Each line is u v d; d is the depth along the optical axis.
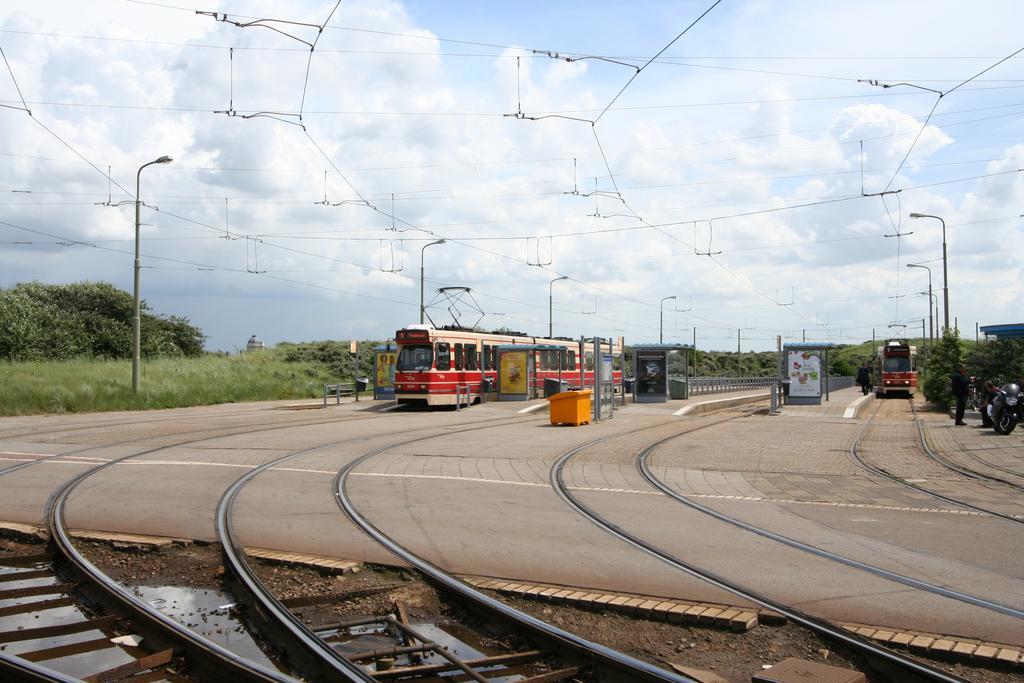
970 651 6.02
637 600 7.29
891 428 26.11
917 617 6.89
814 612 7.04
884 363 51.00
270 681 5.70
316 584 8.11
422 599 7.81
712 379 50.09
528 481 14.34
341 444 20.05
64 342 55.69
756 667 6.04
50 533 10.07
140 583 8.36
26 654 6.59
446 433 23.34
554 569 8.43
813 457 18.39
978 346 36.47
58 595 8.16
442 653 6.37
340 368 62.91
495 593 7.71
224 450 18.62
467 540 9.70
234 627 7.18
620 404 36.38
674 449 19.67
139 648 6.82
